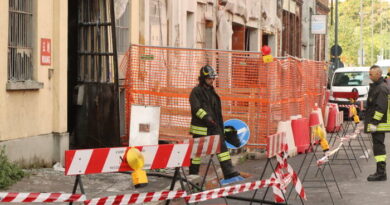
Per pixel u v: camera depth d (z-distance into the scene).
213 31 27.56
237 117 18.09
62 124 15.17
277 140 10.52
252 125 18.05
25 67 14.20
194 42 25.27
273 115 18.38
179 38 23.16
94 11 16.56
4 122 13.32
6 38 13.31
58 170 14.07
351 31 104.12
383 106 14.37
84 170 7.64
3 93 13.27
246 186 9.73
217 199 12.03
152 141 15.07
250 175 15.05
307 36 53.31
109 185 12.45
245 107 18.02
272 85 18.09
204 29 26.73
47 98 14.84
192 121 13.48
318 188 13.51
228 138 16.69
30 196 7.25
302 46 52.16
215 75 13.37
